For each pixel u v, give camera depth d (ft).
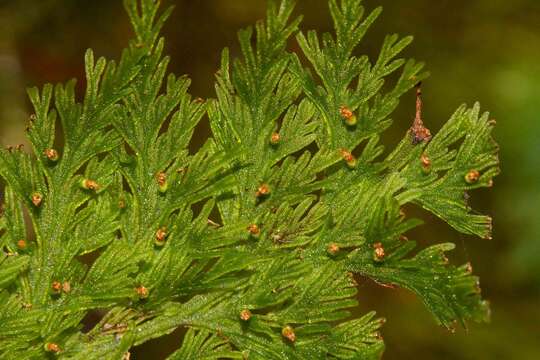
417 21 1.39
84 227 0.78
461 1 1.39
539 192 1.29
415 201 0.79
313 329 0.76
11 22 1.23
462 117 0.79
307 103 0.79
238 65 0.79
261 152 0.79
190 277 0.77
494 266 1.39
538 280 1.35
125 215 0.78
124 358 0.77
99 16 1.26
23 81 1.22
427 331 1.32
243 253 0.77
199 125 1.28
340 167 0.79
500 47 1.40
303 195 0.78
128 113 0.79
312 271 0.77
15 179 0.78
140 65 0.78
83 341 0.78
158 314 0.78
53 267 0.78
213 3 1.32
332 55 0.79
